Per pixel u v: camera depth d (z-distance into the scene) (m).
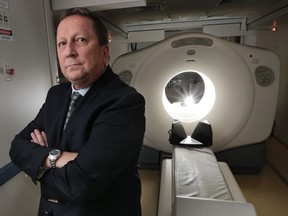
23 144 0.88
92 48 0.79
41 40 1.43
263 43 2.83
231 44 1.77
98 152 0.71
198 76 2.77
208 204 0.85
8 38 1.12
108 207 0.80
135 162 0.88
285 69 2.60
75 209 0.79
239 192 1.36
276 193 1.72
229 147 1.91
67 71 0.81
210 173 1.30
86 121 0.78
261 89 1.78
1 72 1.08
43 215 0.88
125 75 1.86
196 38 1.75
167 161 1.80
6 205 1.15
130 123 0.76
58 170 0.75
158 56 1.80
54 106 0.94
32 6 1.33
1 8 1.07
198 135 1.71
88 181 0.71
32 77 1.33
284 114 2.62
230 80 1.76
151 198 1.71
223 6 2.00
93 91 0.83
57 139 0.87
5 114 1.11
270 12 2.04
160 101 1.86
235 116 1.80
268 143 2.68
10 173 1.13
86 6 1.46
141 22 2.81
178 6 1.92
